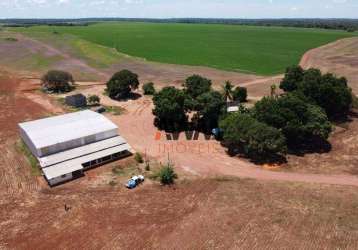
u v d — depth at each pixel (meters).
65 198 58.94
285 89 115.62
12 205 57.22
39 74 154.50
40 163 66.00
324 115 77.62
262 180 64.44
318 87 90.38
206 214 53.78
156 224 51.72
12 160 72.38
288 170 68.75
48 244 48.16
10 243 48.47
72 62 183.38
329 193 59.38
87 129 74.56
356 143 80.12
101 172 67.44
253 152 75.31
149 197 58.97
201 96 87.88
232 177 65.56
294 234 48.81
